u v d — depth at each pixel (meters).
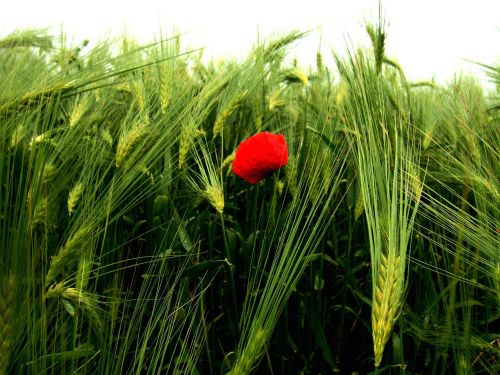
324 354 0.67
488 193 0.62
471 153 0.68
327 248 0.81
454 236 0.65
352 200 0.71
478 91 0.95
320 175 0.69
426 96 0.91
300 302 0.69
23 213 0.41
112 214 0.63
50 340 0.52
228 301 0.71
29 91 0.55
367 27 0.65
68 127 0.65
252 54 0.88
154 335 0.62
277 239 0.67
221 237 0.78
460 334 0.60
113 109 0.82
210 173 0.65
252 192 0.80
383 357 0.68
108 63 0.59
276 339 0.67
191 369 0.50
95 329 0.56
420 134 0.76
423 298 0.70
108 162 0.67
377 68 0.65
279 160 0.62
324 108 0.80
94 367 0.55
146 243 0.73
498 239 0.56
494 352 0.57
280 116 0.94
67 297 0.49
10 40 0.78
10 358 0.43
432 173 0.72
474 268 0.57
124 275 0.67
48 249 0.57
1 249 0.39
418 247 0.67
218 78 0.83
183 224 0.68
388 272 0.39
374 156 0.46
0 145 0.43
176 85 0.82
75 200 0.56
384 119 0.59
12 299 0.39
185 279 0.64
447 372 0.66
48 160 0.54
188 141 0.67
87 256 0.52
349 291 0.76
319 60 0.96
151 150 0.61
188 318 0.65
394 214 0.41
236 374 0.42
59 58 0.79
